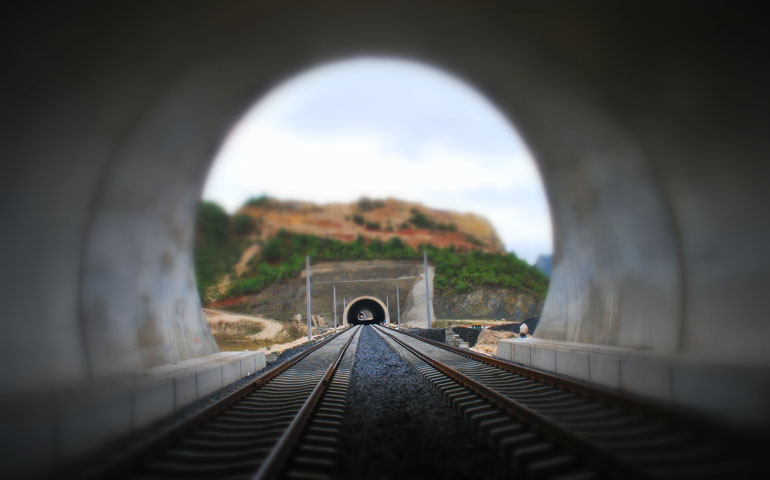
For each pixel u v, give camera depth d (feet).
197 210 38.73
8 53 15.85
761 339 21.62
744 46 18.80
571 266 43.14
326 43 29.30
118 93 20.98
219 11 21.71
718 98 21.15
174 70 22.93
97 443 18.07
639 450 16.79
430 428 21.93
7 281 17.93
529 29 25.45
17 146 17.57
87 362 23.39
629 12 21.12
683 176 25.38
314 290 304.71
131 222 27.66
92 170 22.04
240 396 29.86
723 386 19.03
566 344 40.29
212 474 15.99
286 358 63.72
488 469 16.14
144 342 30.81
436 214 601.62
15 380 17.99
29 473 14.43
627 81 24.82
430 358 49.34
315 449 18.30
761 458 15.49
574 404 24.72
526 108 34.60
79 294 22.84
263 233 374.43
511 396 27.73
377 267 332.19
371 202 590.96
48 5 15.72
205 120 29.86
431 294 297.94
